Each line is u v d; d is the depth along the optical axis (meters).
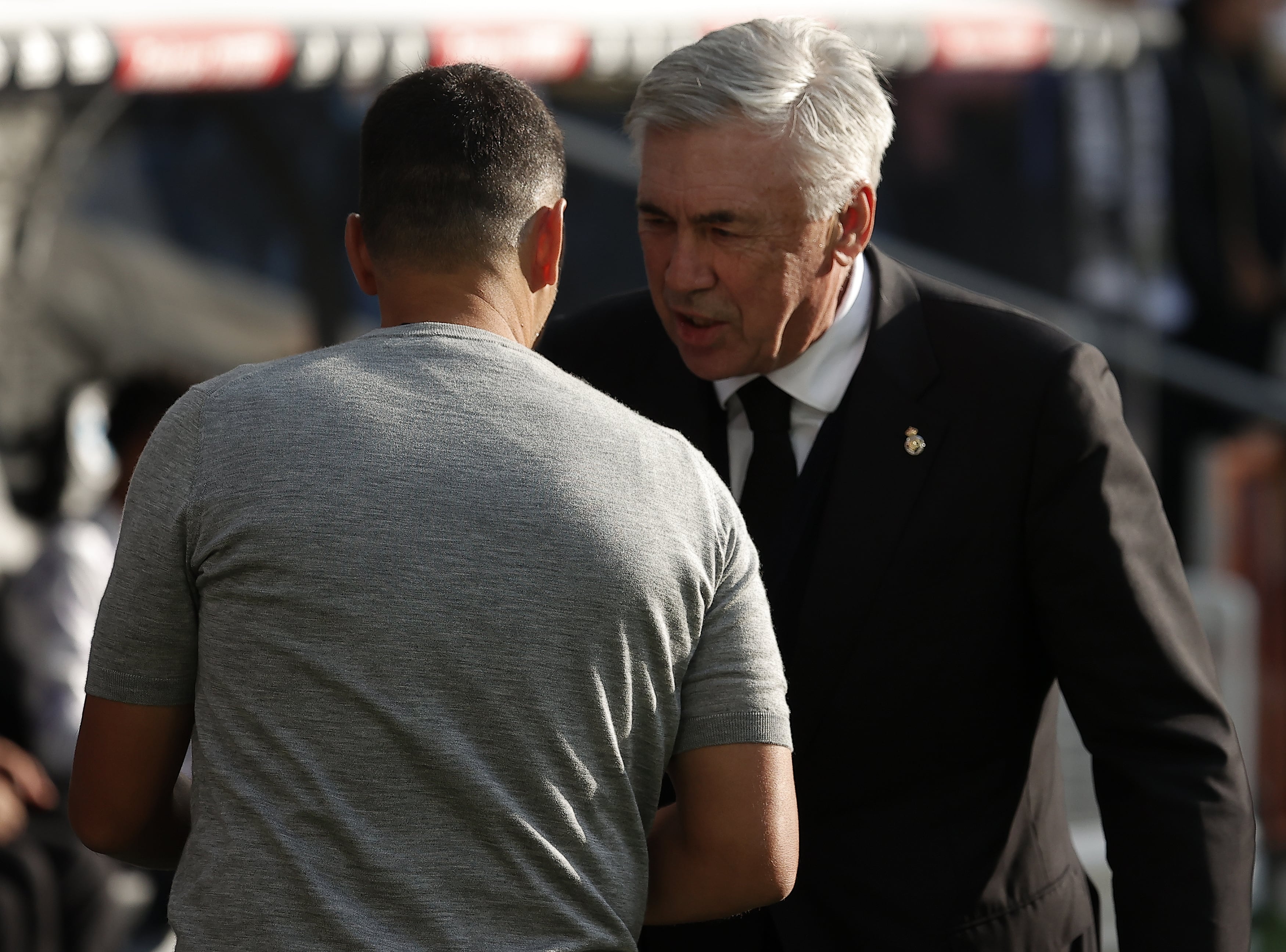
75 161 22.17
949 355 7.38
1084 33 19.97
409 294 5.85
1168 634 6.98
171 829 6.01
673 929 7.46
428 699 5.26
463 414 5.52
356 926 5.17
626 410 5.83
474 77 5.96
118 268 23.25
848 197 6.88
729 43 6.71
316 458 5.41
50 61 13.27
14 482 19.20
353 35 14.88
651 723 5.55
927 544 7.19
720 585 5.72
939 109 27.34
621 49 16.33
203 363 23.75
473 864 5.25
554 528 5.37
